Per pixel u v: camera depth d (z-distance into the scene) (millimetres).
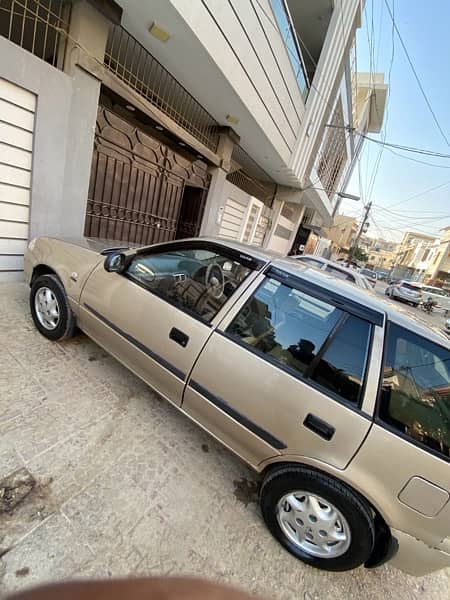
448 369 1439
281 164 8602
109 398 2291
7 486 1491
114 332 2219
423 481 1296
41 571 1234
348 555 1465
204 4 3635
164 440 2080
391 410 1416
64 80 3408
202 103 5934
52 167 3623
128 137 4812
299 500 1592
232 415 1712
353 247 29328
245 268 1949
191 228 7703
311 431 1489
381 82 16172
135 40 4254
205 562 1467
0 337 2559
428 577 1771
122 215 5309
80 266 2500
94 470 1716
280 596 1442
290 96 7051
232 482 1945
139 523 1529
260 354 1694
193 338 1859
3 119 3074
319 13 7973
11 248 3594
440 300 22375
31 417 1915
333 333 1618
